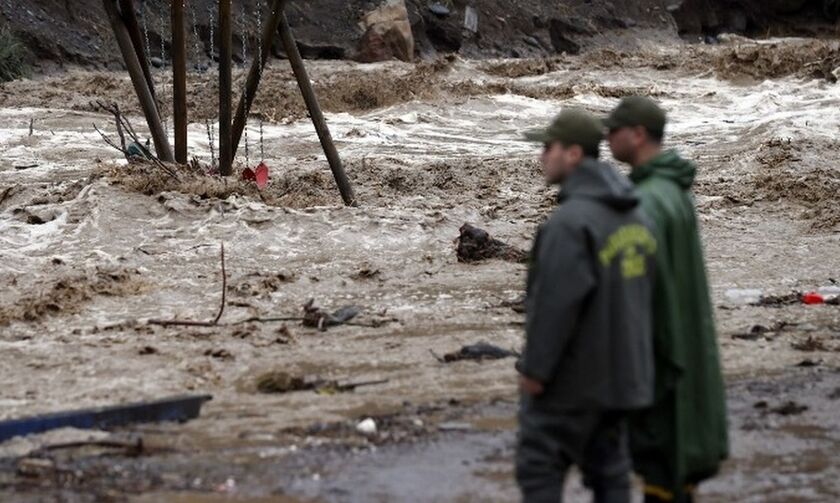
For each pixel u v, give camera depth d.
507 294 21.11
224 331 18.52
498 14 82.50
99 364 16.73
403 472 12.69
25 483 12.31
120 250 23.69
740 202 30.27
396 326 18.98
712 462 10.45
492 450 13.41
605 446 10.00
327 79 55.34
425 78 53.81
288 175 31.84
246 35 69.19
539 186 32.69
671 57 68.75
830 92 56.72
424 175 33.06
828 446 13.78
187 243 24.05
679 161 10.66
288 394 15.55
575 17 86.00
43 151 36.59
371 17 72.31
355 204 27.67
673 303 10.22
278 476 12.56
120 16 27.31
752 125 45.50
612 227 9.70
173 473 12.64
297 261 23.55
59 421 13.99
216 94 50.03
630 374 9.70
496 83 56.06
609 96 56.22
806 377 16.50
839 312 20.23
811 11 100.06
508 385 15.91
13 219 25.34
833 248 25.55
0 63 57.41
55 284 20.92
